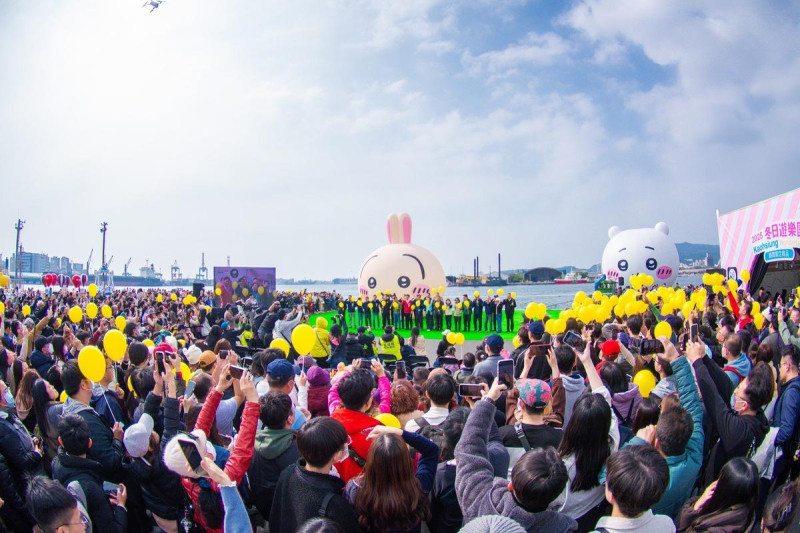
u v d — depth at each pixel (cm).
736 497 285
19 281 5188
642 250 2808
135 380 503
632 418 461
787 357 473
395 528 269
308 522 223
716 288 1215
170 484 371
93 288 1475
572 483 311
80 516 291
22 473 398
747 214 1800
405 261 2809
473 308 2342
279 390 393
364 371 372
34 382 501
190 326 1494
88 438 353
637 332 700
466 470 288
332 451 282
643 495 242
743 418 393
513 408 463
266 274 3133
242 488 358
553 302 3919
